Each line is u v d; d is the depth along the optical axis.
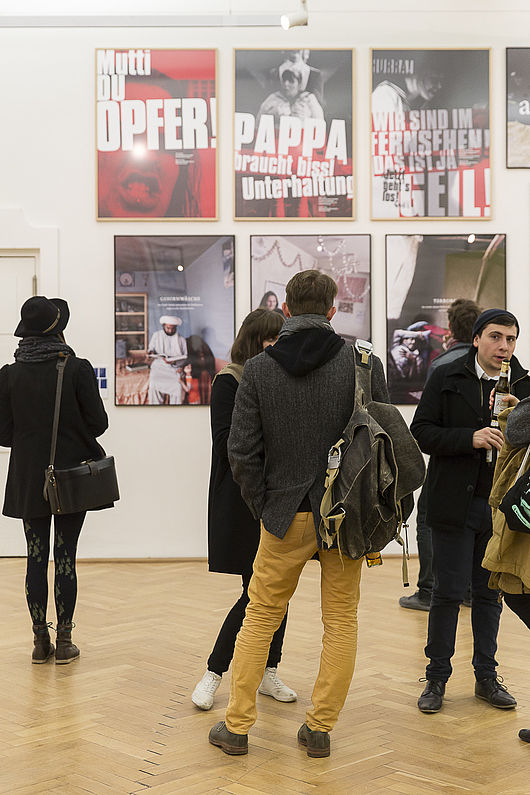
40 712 3.73
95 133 7.59
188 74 7.58
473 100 7.64
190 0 7.59
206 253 7.59
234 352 3.77
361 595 6.03
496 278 7.66
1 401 4.54
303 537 3.18
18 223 7.55
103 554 7.57
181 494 7.60
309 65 7.60
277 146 7.62
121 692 3.99
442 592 3.79
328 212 7.62
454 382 3.83
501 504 3.17
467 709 3.78
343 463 3.08
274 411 3.20
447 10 7.64
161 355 7.59
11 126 7.57
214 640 4.87
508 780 3.04
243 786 2.99
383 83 7.62
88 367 4.61
